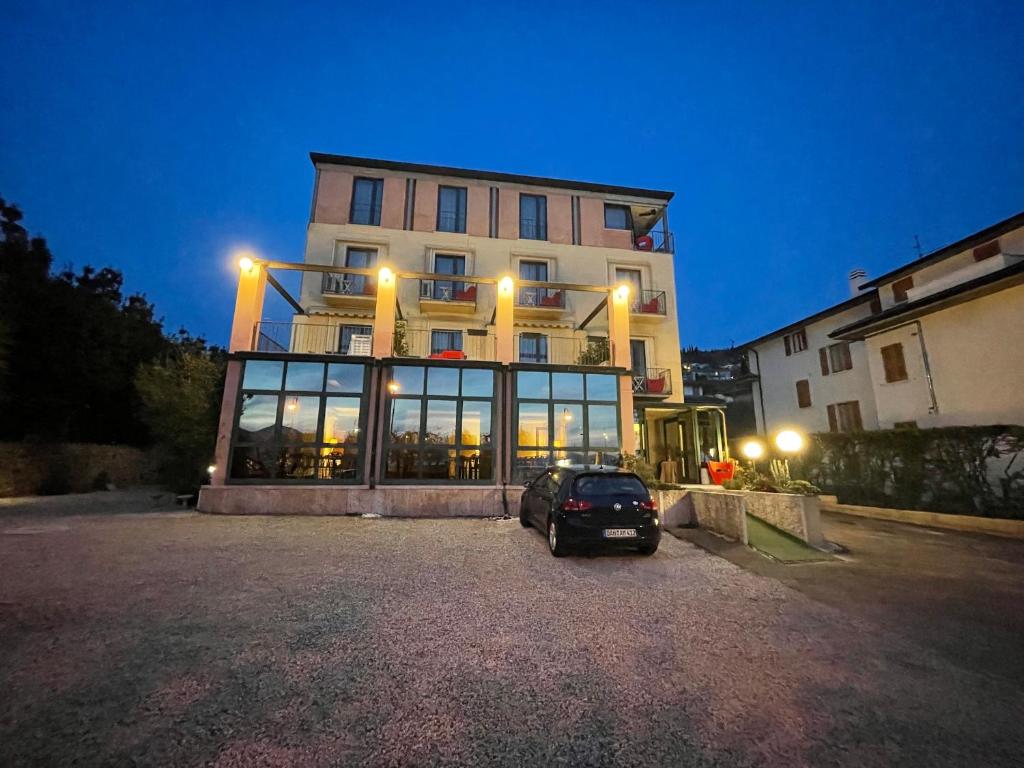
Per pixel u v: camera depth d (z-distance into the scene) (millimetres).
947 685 3217
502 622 4184
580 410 11992
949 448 11430
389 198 20141
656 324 21094
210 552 6562
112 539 7293
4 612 4113
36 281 16719
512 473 11305
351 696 2859
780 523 8352
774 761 2338
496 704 2811
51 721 2484
